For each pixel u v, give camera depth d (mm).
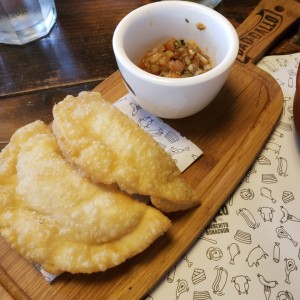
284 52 278
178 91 193
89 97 205
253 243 190
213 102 240
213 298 175
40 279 174
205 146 220
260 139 221
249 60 260
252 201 205
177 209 186
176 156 213
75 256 165
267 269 182
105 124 184
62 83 263
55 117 189
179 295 176
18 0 270
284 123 239
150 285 171
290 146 228
